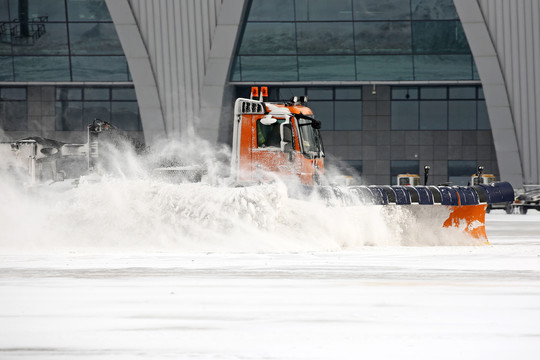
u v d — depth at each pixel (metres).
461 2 116.00
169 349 13.10
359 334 14.40
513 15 116.62
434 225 39.41
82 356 12.58
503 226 64.19
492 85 117.88
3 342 13.70
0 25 120.38
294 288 20.64
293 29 119.12
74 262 28.16
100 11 120.69
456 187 39.53
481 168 92.44
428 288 20.67
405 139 125.56
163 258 29.98
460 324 15.40
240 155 41.03
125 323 15.48
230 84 122.44
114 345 13.44
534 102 117.62
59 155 51.69
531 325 15.29
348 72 120.25
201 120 120.50
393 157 125.81
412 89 125.62
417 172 125.75
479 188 39.75
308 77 120.94
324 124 126.06
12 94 126.00
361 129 125.62
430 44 118.69
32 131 125.62
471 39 116.81
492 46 117.12
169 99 120.81
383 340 13.85
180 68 120.38
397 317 16.17
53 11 120.25
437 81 120.69
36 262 28.19
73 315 16.38
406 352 12.84
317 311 16.89
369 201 37.25
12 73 122.31
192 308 17.27
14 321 15.68
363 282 22.02
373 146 125.75
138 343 13.62
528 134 118.00
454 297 18.97
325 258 30.14
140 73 120.38
